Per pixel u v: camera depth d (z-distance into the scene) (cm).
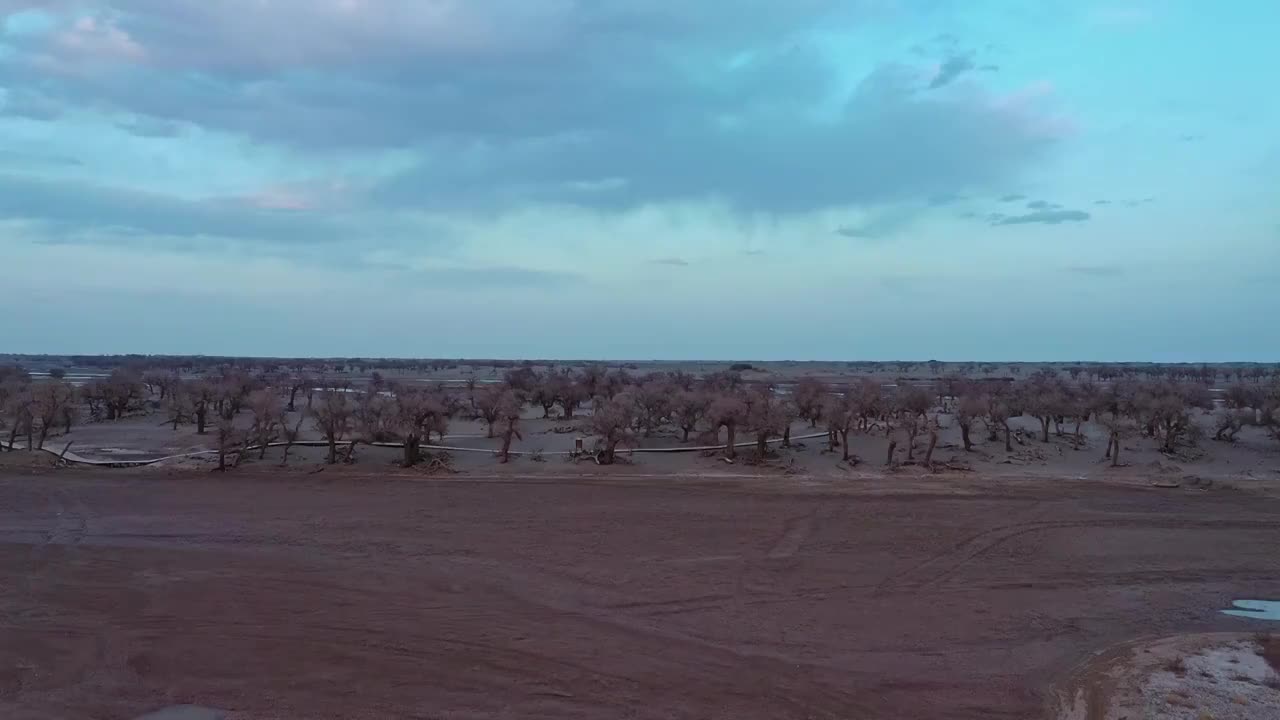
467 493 3581
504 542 2784
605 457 4350
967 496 3553
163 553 2617
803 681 1686
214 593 2216
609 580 2378
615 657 1802
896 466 4234
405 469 4125
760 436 4397
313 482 3803
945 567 2545
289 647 1836
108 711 1518
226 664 1739
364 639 1891
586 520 3100
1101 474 4141
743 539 2847
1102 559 2642
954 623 2053
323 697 1584
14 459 4231
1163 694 1557
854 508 3316
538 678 1684
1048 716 1520
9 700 1562
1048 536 2909
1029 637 1958
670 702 1579
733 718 1514
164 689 1614
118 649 1817
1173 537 2905
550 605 2152
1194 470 4309
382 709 1534
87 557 2561
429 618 2039
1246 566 2581
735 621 2048
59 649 1816
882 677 1709
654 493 3597
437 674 1697
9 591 2222
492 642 1881
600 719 1502
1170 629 2028
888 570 2506
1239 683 1616
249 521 3050
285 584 2305
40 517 3091
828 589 2319
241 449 4391
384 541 2788
